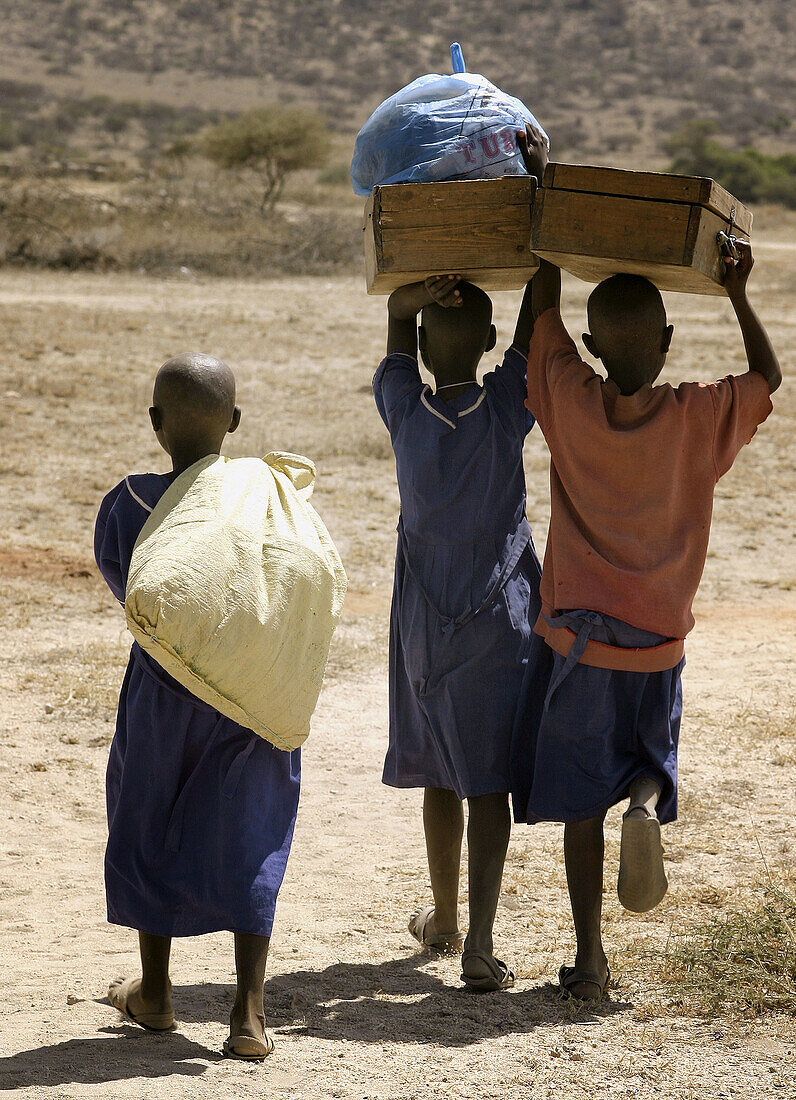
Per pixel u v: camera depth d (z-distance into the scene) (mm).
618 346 6590
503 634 6828
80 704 12828
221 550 5758
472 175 6895
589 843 6605
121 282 50781
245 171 99062
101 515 6250
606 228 6242
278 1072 5625
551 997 6680
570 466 6578
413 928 7949
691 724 12555
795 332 42781
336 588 6090
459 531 6844
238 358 34562
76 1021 6449
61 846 9844
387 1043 6066
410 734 7223
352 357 35969
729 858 9102
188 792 5918
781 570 19781
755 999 6434
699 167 145750
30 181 77000
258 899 5824
